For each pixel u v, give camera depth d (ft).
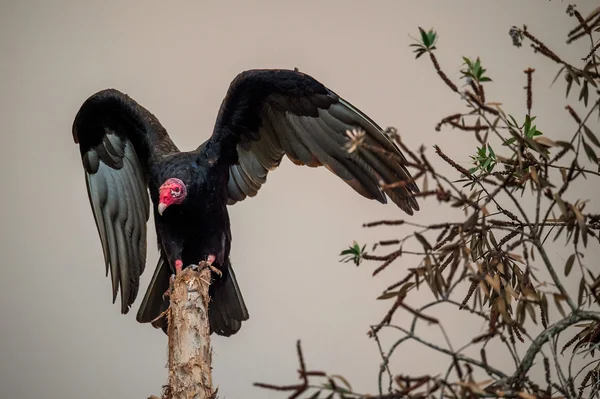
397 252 22.39
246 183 41.68
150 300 41.45
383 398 18.90
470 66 22.25
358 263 23.13
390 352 20.15
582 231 21.45
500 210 26.05
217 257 40.52
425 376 19.02
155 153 41.50
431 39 22.30
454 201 21.71
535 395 19.72
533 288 22.75
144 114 42.57
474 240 25.57
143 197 43.21
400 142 20.85
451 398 19.12
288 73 38.93
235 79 39.37
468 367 19.79
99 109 42.27
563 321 20.72
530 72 22.90
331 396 18.89
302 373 18.58
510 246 21.88
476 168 26.86
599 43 23.82
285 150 40.37
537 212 21.72
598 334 24.73
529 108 23.32
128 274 43.14
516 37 22.84
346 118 38.47
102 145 43.27
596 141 21.94
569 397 20.20
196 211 39.70
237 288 41.22
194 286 32.63
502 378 20.16
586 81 22.88
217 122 40.55
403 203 36.60
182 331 31.71
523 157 23.99
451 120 21.93
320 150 39.32
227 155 41.24
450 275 21.38
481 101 22.03
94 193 43.45
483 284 21.84
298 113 39.63
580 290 22.12
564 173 22.53
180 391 30.60
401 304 20.33
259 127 40.86
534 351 20.38
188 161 40.29
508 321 21.31
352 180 38.60
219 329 41.24
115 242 43.29
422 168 20.75
